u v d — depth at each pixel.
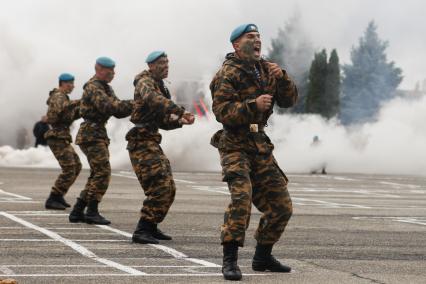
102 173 15.08
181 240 13.33
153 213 12.88
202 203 20.73
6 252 11.61
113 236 13.60
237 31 10.07
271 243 10.37
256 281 9.77
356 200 23.70
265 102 9.73
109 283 9.41
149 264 10.87
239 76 10.01
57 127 17.47
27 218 15.91
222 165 10.12
